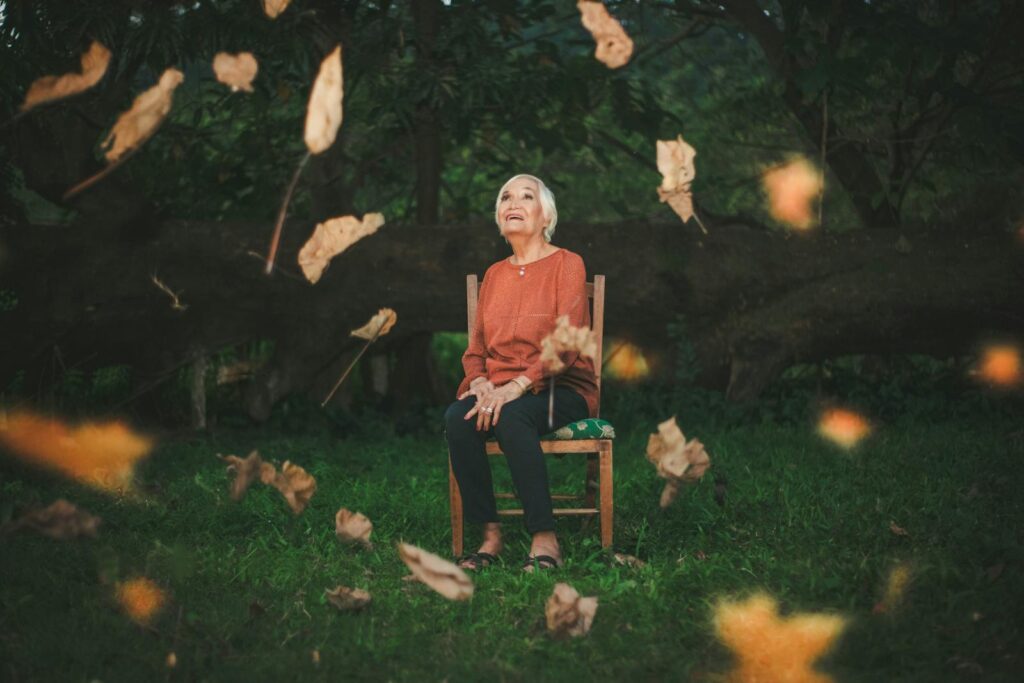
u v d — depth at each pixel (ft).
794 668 8.41
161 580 10.69
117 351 20.88
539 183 12.48
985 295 20.29
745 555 11.41
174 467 17.15
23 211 21.72
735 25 25.02
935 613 9.43
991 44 21.17
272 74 21.04
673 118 24.97
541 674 8.46
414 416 21.91
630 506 13.97
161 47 18.58
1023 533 11.64
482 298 12.61
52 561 11.18
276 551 12.16
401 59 21.42
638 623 9.53
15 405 19.67
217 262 20.71
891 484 14.35
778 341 20.99
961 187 23.94
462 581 6.79
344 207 23.79
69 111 18.80
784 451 17.12
